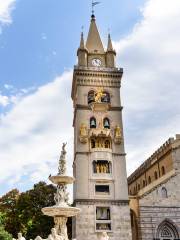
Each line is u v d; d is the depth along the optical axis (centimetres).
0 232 3459
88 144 6825
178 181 6675
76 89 7438
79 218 6162
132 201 6569
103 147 6806
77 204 6272
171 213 6431
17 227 7200
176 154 6981
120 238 6091
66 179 3384
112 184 6538
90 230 6103
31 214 7300
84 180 6506
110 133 6938
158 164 7719
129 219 6238
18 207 7381
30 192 7588
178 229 6319
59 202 3319
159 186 6600
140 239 6228
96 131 6850
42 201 7456
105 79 7406
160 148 7638
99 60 7688
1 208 7588
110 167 6681
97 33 8119
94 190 6450
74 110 7594
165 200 6512
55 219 3244
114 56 7712
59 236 2962
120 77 7469
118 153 6800
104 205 6319
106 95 7325
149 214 6388
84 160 6675
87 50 7700
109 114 7144
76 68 7325
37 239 2888
